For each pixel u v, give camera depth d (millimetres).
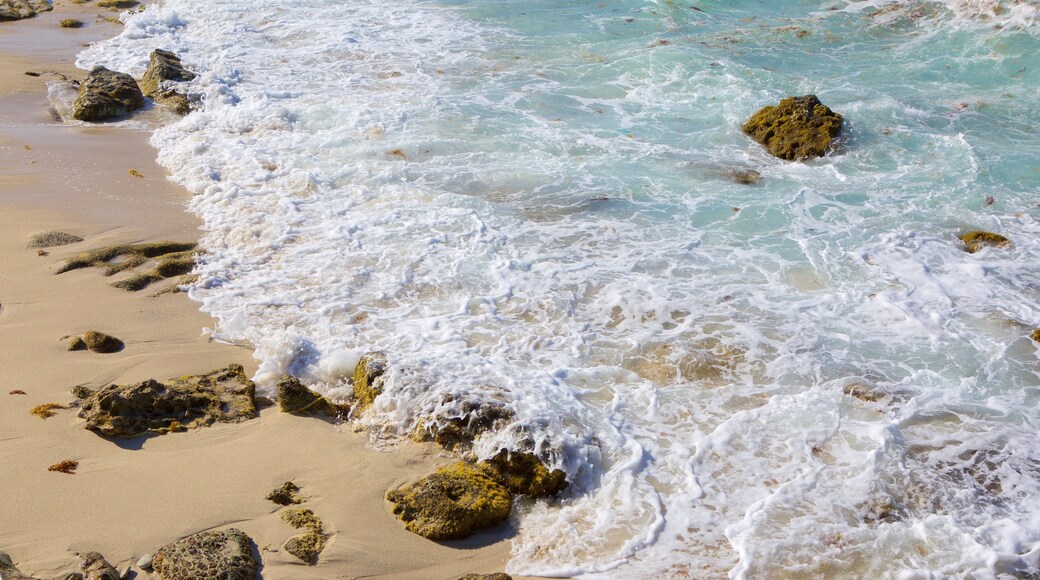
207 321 7992
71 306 8086
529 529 5781
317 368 7344
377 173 10938
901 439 6531
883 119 12445
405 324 7922
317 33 17094
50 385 6930
